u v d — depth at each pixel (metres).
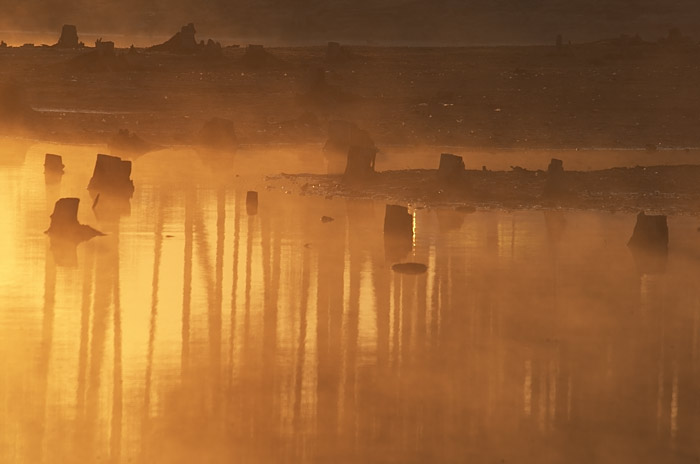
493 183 82.31
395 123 125.12
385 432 33.75
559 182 77.75
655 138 120.25
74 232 61.16
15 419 34.09
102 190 75.88
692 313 48.47
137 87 149.00
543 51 195.38
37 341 41.78
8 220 64.88
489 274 55.06
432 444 32.88
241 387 37.47
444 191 78.94
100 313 45.88
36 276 51.62
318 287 51.47
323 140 117.06
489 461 31.80
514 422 34.78
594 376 39.50
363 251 59.62
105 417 34.44
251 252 58.47
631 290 52.41
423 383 38.31
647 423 35.03
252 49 176.38
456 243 62.47
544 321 46.66
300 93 143.12
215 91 147.62
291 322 45.53
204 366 39.56
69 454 31.62
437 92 147.75
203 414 34.84
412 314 47.25
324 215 70.38
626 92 150.75
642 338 44.44
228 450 32.12
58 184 79.25
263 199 76.06
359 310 47.69
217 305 47.78
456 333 44.56
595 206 75.62
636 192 80.44
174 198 75.25
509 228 67.25
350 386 37.88
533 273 55.41
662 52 189.50
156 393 36.69
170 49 198.50
